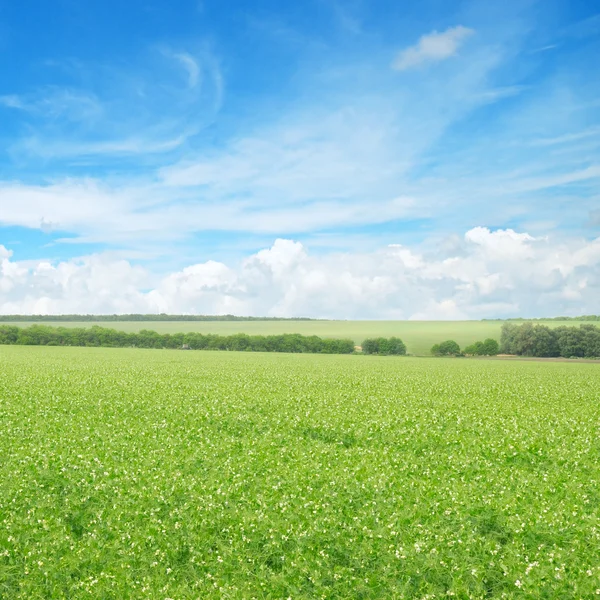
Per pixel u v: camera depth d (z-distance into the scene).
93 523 12.35
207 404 28.67
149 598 9.50
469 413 26.81
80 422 23.47
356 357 102.69
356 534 11.58
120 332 134.38
